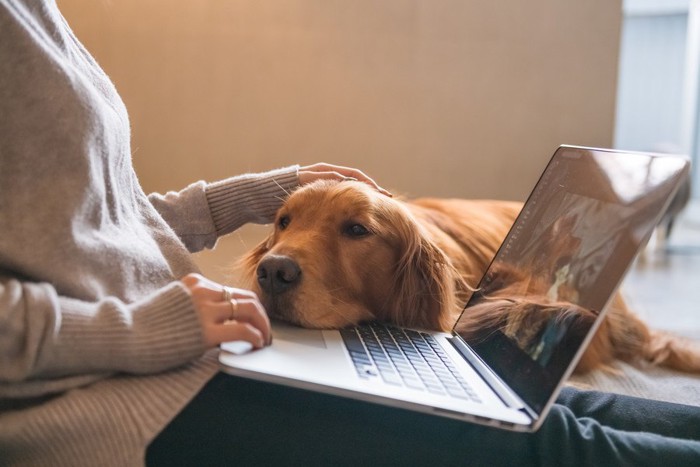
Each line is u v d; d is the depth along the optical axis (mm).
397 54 4480
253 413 982
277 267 1385
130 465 870
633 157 1123
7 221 920
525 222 1404
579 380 2033
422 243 1650
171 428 979
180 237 1590
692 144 8828
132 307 938
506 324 1245
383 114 4539
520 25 4465
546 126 4559
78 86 990
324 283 1442
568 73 4512
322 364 1041
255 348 1046
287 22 4426
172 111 4504
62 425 872
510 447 989
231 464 988
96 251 990
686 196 5301
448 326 1645
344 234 1535
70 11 4371
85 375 926
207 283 1001
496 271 1417
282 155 4566
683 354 2203
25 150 938
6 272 938
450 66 4500
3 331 828
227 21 4410
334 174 1692
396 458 977
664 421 1222
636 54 9461
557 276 1144
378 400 933
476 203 2396
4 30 922
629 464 999
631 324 2309
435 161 4594
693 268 4535
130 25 4402
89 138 988
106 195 1063
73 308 891
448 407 938
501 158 4598
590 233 1122
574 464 993
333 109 4523
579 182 1266
